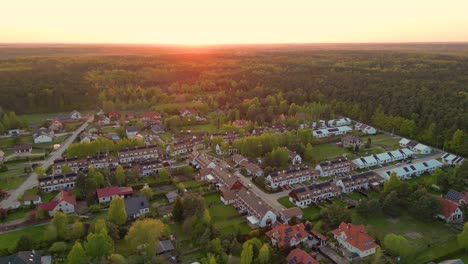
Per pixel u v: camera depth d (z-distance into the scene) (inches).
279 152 6392.7
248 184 5762.8
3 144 7687.0
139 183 5644.7
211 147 7539.4
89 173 5374.0
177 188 5462.6
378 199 4997.5
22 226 4377.5
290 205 5083.7
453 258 3873.0
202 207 4382.4
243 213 4788.4
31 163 6584.6
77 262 3316.9
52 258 3740.2
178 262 3713.1
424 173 6250.0
